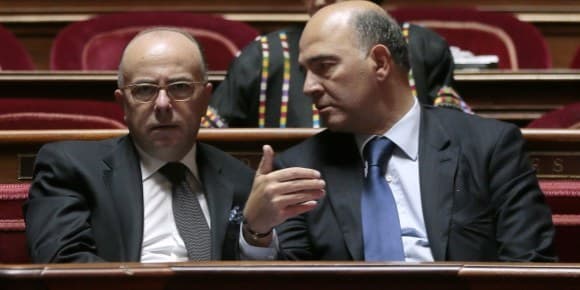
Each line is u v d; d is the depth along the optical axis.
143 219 5.66
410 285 4.14
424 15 10.69
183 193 5.83
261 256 5.50
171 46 5.88
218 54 10.06
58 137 6.71
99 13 11.52
